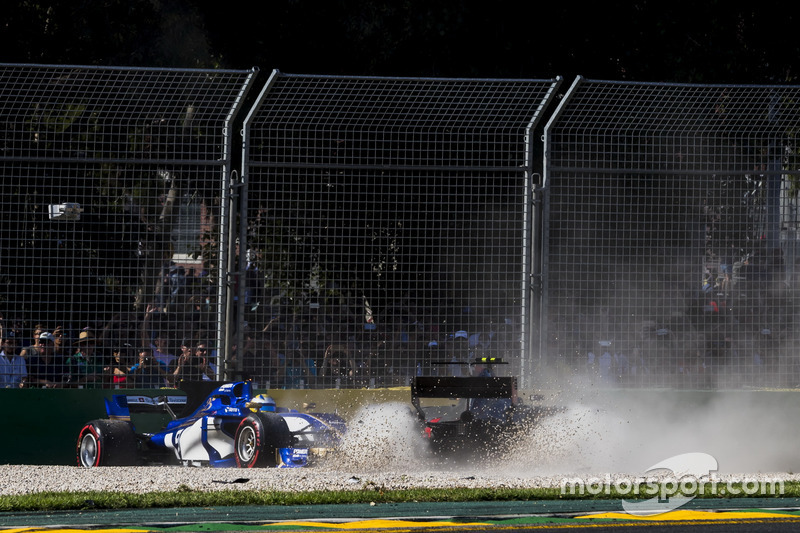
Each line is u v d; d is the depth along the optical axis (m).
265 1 63.06
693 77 63.22
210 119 42.09
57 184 41.03
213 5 63.09
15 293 40.72
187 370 41.84
